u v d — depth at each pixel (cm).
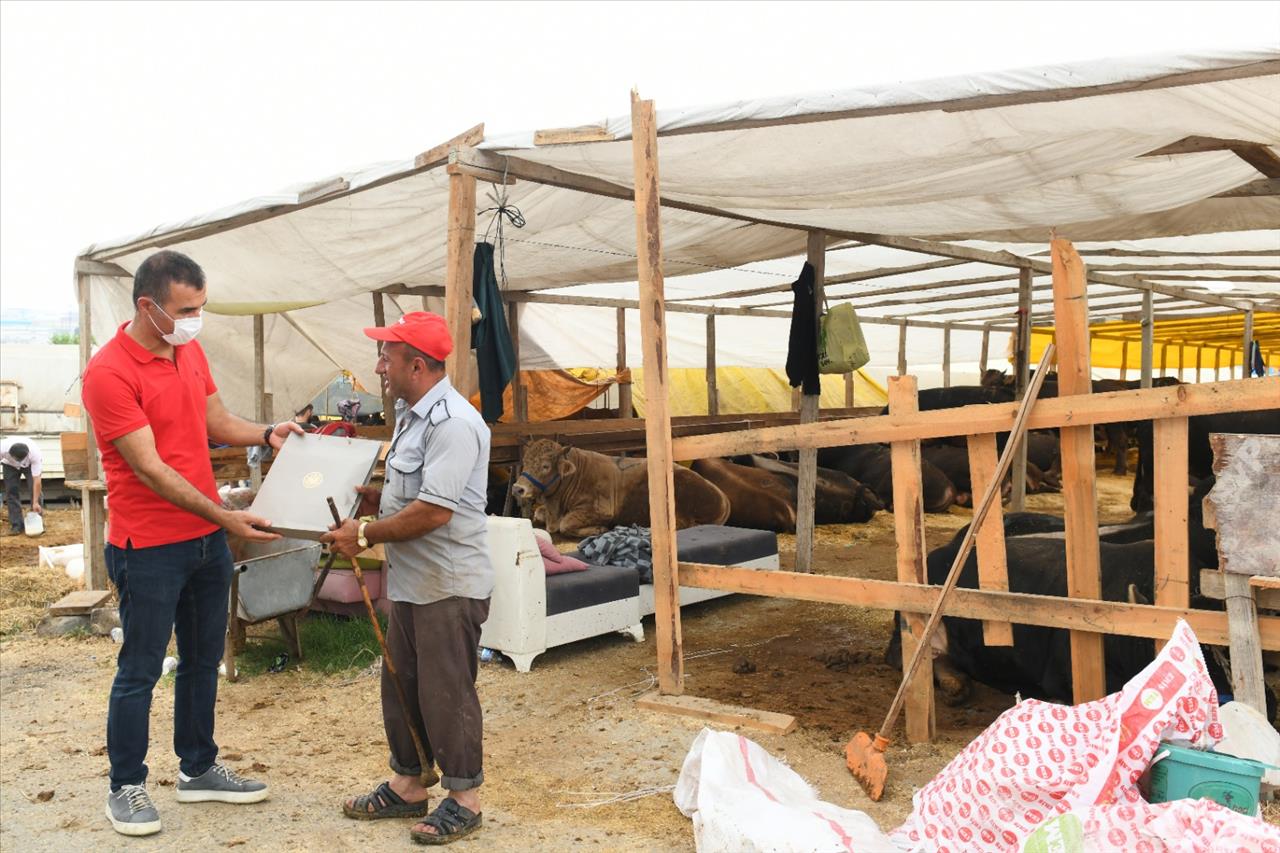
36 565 950
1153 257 1023
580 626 607
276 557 562
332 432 427
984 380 1650
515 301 1177
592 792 402
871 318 1554
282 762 440
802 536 790
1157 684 302
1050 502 1304
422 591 344
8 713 514
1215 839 257
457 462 336
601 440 1259
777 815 314
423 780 375
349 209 678
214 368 1103
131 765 365
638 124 497
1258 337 2072
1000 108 466
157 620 360
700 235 821
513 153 561
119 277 873
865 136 514
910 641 461
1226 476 383
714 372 1427
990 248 1085
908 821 345
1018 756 313
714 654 616
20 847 355
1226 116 455
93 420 345
